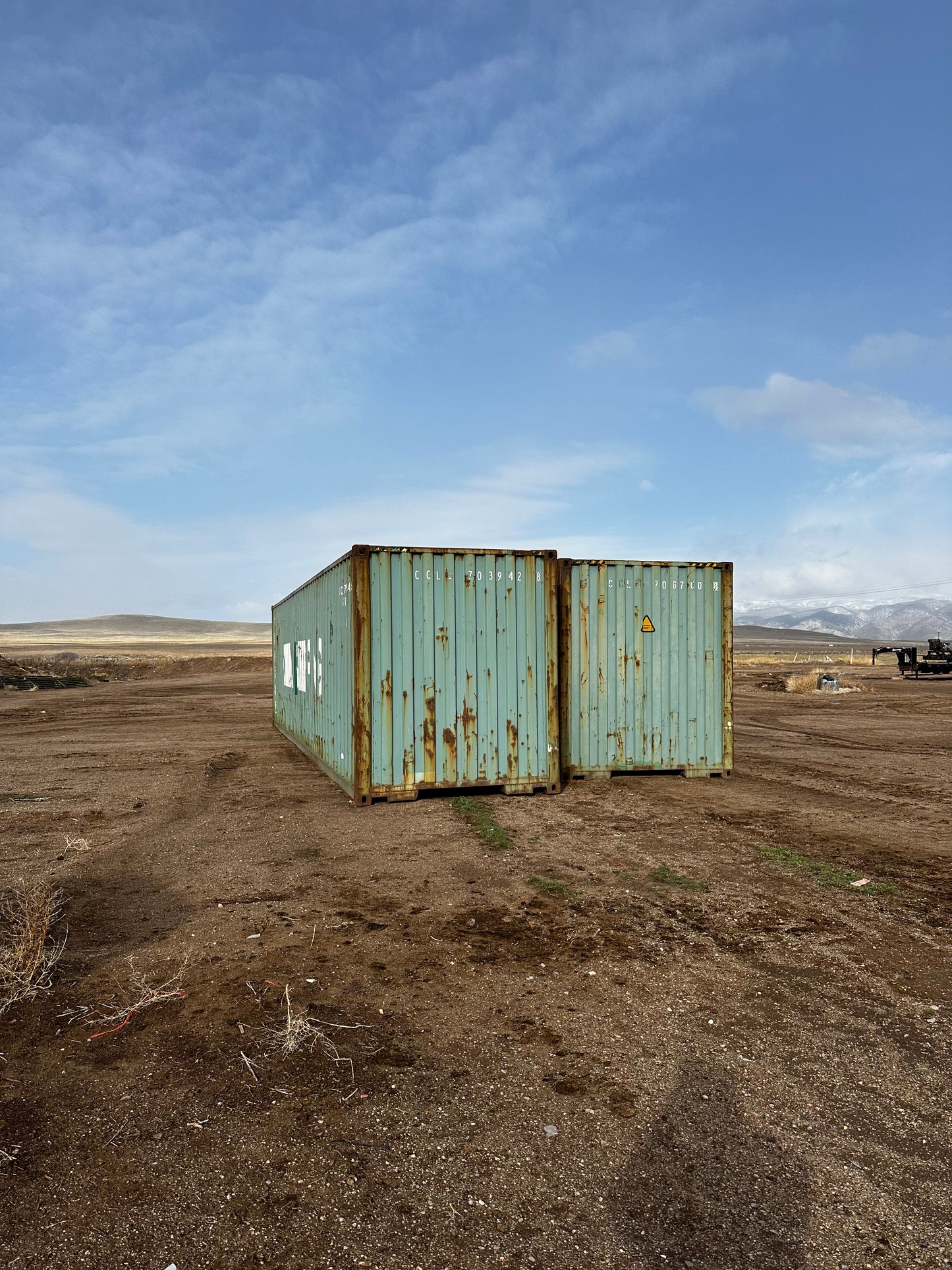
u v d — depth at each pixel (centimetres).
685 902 687
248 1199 313
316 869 796
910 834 935
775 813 1048
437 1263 279
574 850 866
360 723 1095
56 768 1456
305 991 508
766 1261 280
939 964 554
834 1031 455
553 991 510
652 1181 323
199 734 2038
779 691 3666
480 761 1138
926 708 2736
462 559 1131
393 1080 402
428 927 628
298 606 1680
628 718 1259
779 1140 351
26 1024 464
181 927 630
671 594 1272
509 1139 351
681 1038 446
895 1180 324
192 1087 396
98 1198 314
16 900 691
